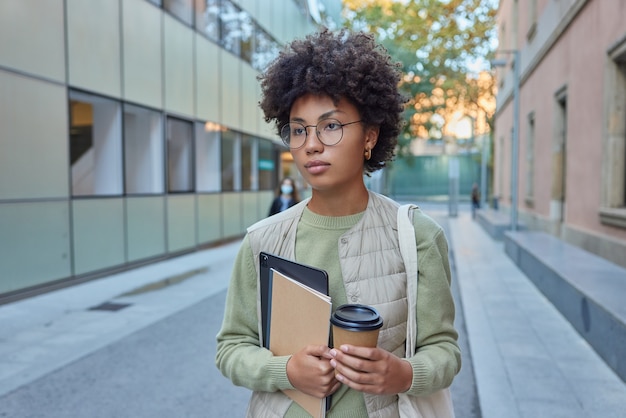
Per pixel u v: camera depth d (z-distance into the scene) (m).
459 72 26.05
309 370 1.10
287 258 1.29
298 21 19.47
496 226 13.65
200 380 4.03
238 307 1.36
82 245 7.63
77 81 7.41
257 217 15.59
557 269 5.86
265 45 15.96
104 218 8.14
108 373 4.18
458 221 21.78
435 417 1.25
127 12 8.65
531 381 3.70
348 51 1.20
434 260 1.24
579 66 8.08
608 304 4.13
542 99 11.21
